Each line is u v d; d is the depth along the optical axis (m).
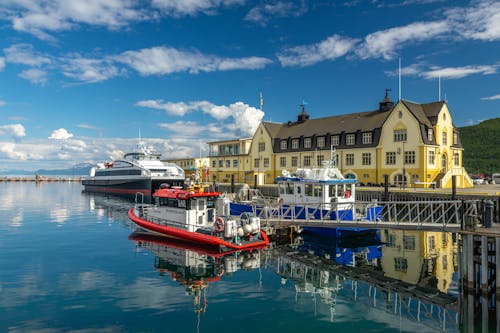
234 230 19.05
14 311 10.81
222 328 9.87
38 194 60.94
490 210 12.98
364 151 44.09
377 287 13.58
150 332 9.57
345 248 20.44
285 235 23.22
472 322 10.38
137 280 13.94
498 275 11.42
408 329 9.95
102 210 37.81
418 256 18.56
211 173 67.31
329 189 23.55
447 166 42.41
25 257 17.39
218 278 14.37
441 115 42.00
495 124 120.44
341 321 10.45
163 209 22.78
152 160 60.34
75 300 11.73
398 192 32.00
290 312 11.05
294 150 52.03
